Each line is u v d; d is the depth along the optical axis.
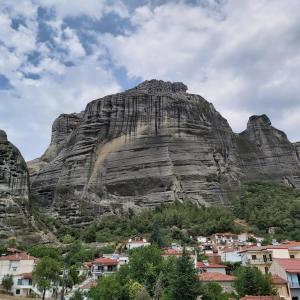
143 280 72.62
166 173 195.62
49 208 199.25
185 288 63.22
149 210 179.62
